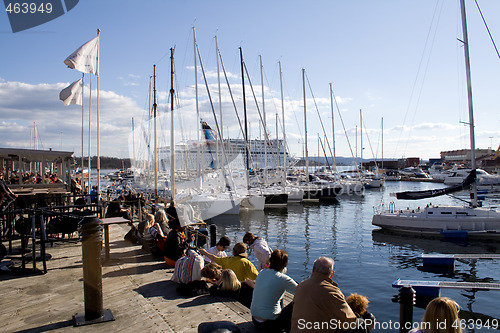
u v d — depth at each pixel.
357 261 16.45
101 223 5.11
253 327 4.99
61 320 5.01
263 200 32.12
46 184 14.74
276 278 4.95
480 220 21.66
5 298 5.80
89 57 15.30
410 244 20.25
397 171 95.38
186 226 9.99
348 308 3.94
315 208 37.09
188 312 5.41
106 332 4.68
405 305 5.54
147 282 6.80
